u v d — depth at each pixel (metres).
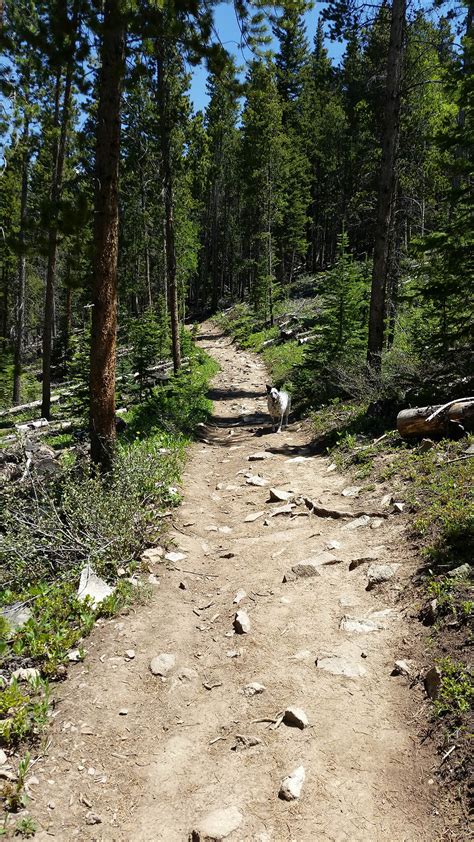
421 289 9.64
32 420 19.42
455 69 9.02
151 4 6.97
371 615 4.61
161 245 33.34
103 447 7.68
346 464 8.62
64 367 25.06
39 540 6.01
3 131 11.45
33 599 5.24
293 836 2.87
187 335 26.39
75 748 3.55
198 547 6.63
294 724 3.63
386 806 2.98
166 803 3.17
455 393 9.14
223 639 4.75
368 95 16.73
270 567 5.89
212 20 7.33
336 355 14.16
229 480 9.18
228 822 2.96
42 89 16.67
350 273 14.52
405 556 5.29
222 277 59.97
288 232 43.31
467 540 4.99
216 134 51.25
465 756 3.07
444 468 6.78
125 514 6.45
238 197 56.00
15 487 6.83
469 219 8.79
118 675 4.28
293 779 3.17
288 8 7.50
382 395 10.47
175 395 15.76
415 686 3.75
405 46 13.04
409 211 16.91
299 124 46.03
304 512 7.19
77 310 37.25
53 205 7.02
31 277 38.03
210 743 3.61
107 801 3.20
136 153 25.02
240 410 16.53
